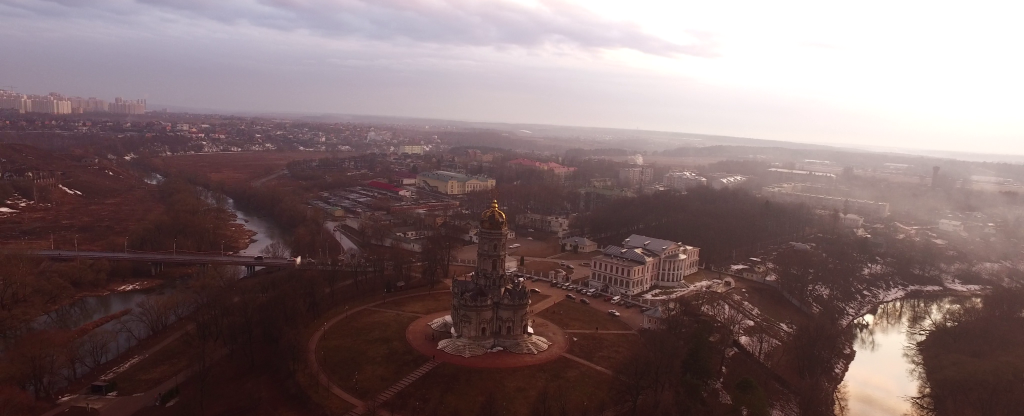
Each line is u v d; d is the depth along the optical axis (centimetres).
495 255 19525
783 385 19662
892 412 19075
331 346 19100
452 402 15788
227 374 17788
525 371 17662
